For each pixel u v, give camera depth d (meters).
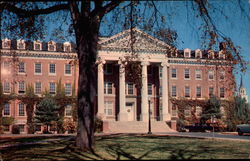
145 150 20.00
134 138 31.50
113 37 59.81
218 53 21.66
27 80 60.16
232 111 63.94
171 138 32.09
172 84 67.50
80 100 18.80
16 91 59.53
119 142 25.98
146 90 61.97
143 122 58.38
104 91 64.06
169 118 62.12
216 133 48.06
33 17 22.02
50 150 19.33
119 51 60.88
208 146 23.28
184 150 20.31
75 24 19.16
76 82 62.59
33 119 58.06
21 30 22.56
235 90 22.22
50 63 61.81
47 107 55.19
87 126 18.70
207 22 18.92
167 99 62.88
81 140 18.75
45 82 61.16
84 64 18.86
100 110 59.72
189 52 69.12
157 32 22.48
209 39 20.03
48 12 19.27
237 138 33.94
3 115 58.19
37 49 60.78
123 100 61.25
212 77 69.50
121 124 57.06
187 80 68.38
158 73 67.19
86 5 18.77
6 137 35.00
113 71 64.94
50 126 55.25
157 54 62.38
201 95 68.75
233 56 20.08
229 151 19.95
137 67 29.86
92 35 18.95
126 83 65.38
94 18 18.73
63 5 19.22
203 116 62.97
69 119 56.91
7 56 58.28
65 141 26.34
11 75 59.16
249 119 61.31
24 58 60.28
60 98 61.06
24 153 18.50
